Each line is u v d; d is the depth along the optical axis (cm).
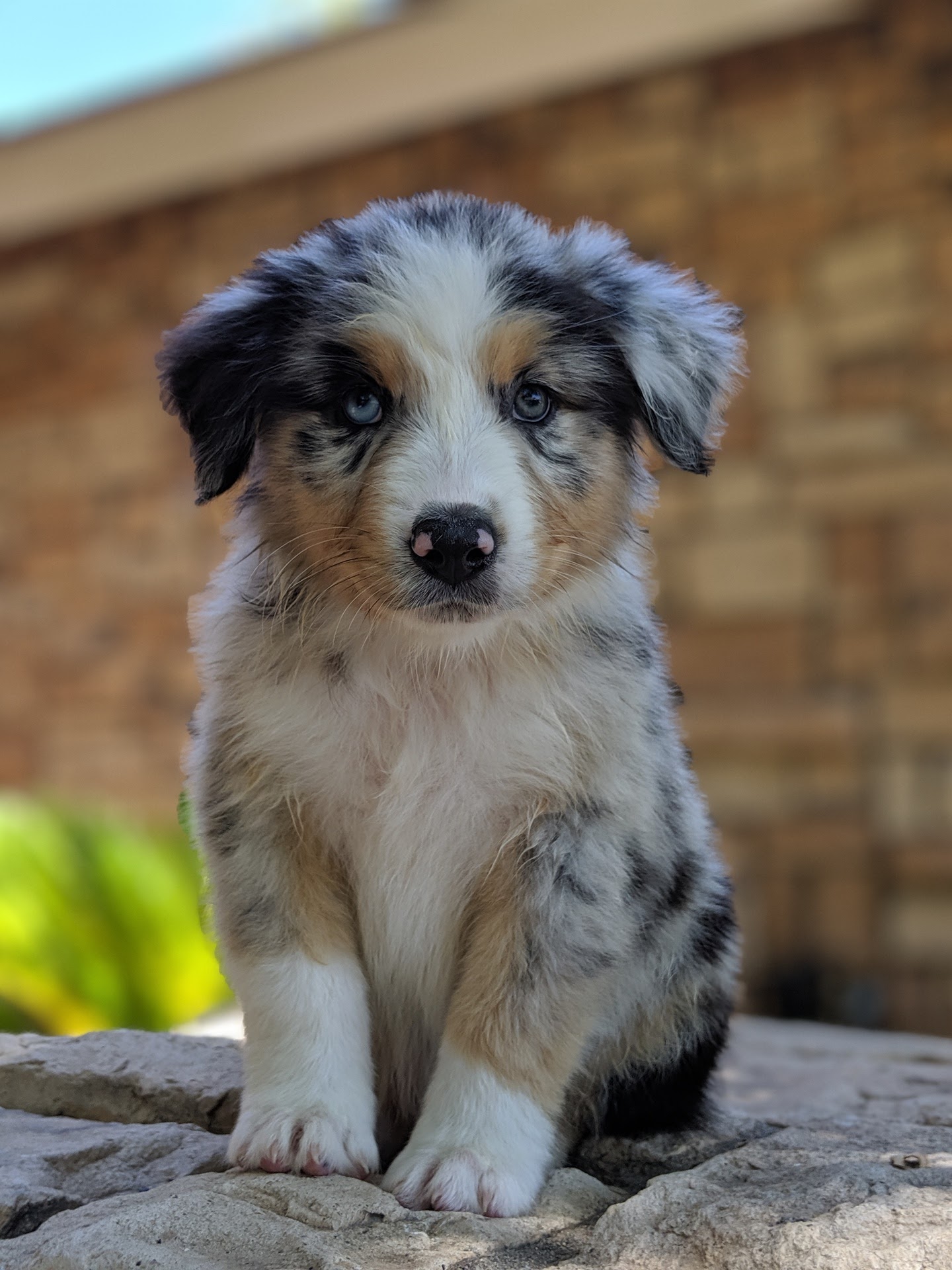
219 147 169
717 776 146
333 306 59
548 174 156
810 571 144
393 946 58
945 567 138
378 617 56
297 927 56
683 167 150
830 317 144
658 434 62
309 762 56
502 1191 52
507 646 58
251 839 56
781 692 144
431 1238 49
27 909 107
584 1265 48
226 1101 61
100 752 184
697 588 148
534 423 59
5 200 182
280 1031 55
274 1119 53
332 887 57
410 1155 54
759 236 146
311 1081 54
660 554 150
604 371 61
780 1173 53
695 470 64
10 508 189
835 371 143
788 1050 82
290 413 58
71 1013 102
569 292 60
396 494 55
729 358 67
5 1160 55
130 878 112
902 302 140
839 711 141
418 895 58
